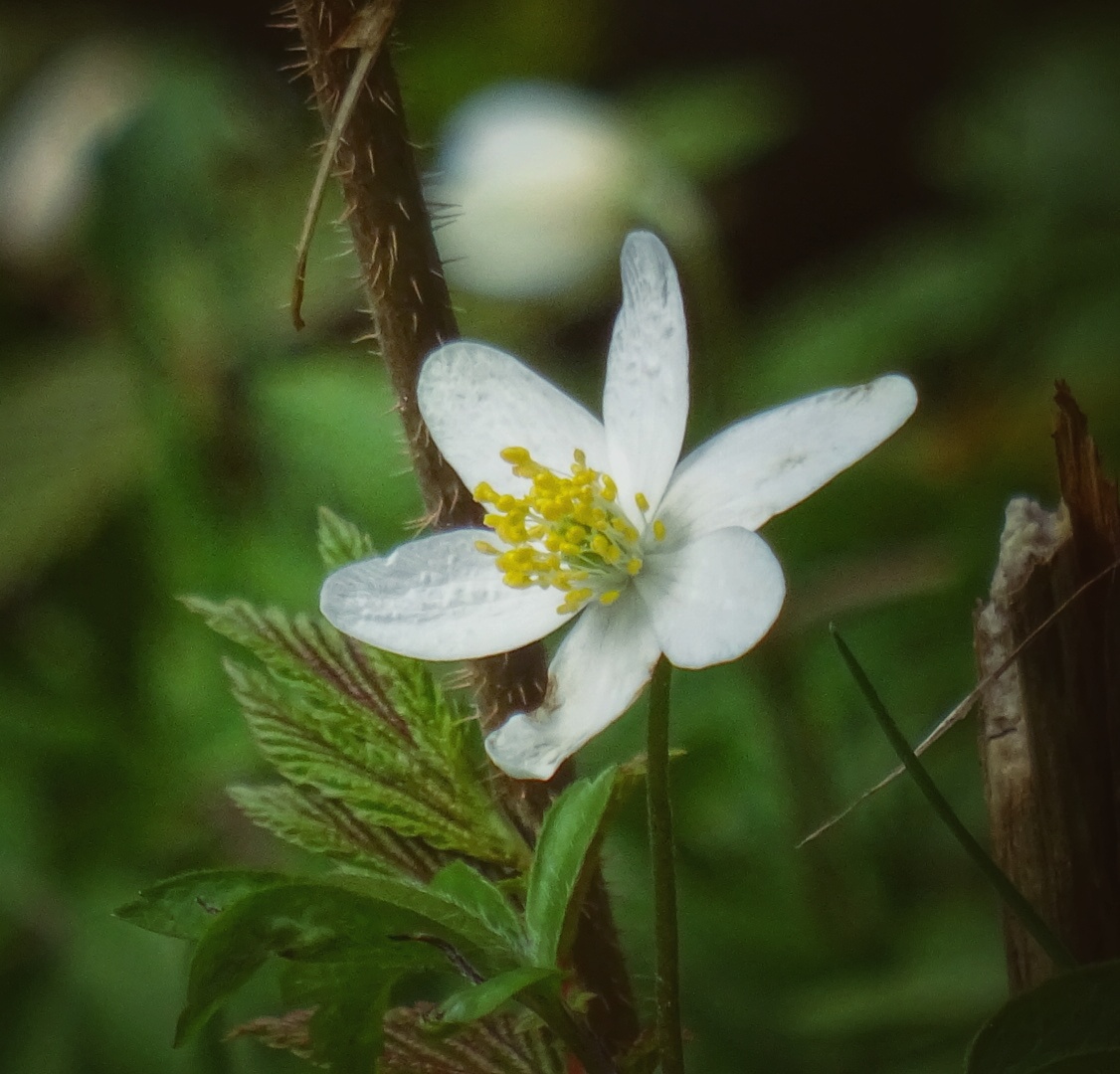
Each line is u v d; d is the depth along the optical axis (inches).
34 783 15.2
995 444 18.1
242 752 15.0
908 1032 13.0
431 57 26.0
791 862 13.9
